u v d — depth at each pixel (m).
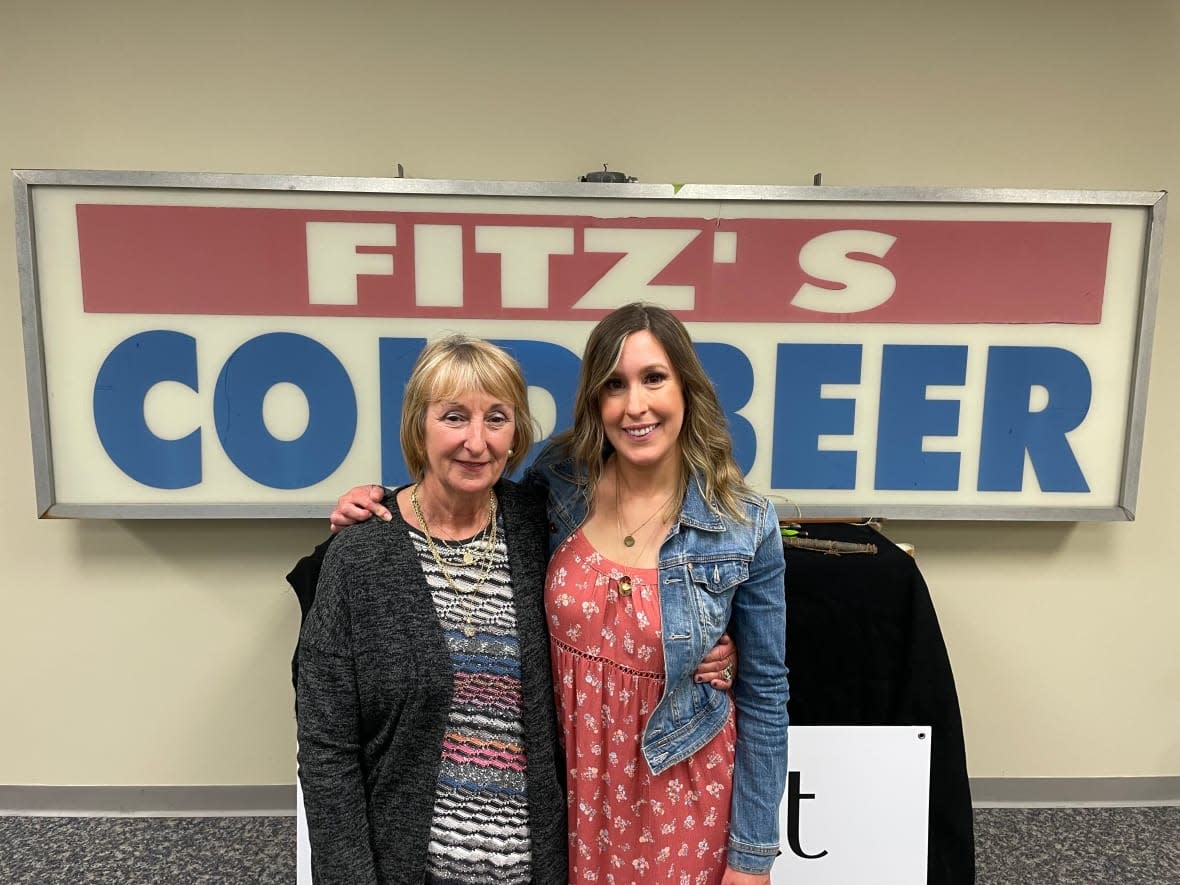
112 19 1.65
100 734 1.89
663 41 1.70
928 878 1.50
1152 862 1.78
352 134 1.71
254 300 1.66
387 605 0.91
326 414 1.71
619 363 0.96
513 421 0.94
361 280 1.67
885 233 1.68
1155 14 1.70
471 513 0.98
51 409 1.67
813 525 1.74
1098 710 1.94
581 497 1.06
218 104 1.69
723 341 1.71
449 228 1.65
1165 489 1.86
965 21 1.71
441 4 1.67
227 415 1.70
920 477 1.76
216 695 1.88
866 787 1.48
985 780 1.97
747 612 1.05
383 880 0.92
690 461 1.03
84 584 1.83
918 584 1.46
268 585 1.85
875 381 1.73
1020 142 1.75
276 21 1.67
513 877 0.95
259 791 1.92
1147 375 1.72
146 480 1.71
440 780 0.93
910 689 1.47
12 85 1.66
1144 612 1.91
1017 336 1.72
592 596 0.99
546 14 1.68
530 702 0.94
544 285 1.68
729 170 1.75
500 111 1.71
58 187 1.60
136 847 1.81
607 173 1.68
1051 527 1.87
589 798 1.01
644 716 1.00
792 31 1.70
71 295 1.64
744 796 1.06
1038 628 1.91
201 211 1.63
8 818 1.89
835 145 1.74
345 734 0.91
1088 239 1.69
